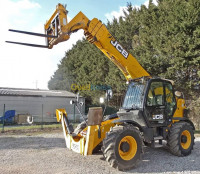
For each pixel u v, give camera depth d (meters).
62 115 6.90
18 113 22.30
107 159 4.95
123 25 25.81
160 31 17.55
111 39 6.45
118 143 4.98
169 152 6.85
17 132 12.49
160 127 6.35
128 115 6.04
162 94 6.47
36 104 23.55
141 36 20.67
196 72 15.03
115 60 6.71
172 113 6.65
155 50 18.12
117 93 21.88
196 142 8.69
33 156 6.50
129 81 6.86
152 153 6.78
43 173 4.89
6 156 6.53
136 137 5.28
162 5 20.34
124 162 5.00
